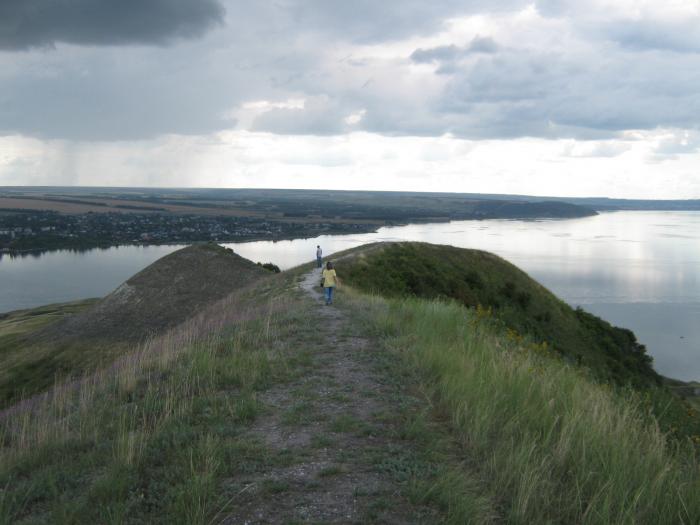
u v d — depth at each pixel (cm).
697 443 745
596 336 3712
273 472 509
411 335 1142
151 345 1323
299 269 3469
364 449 559
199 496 445
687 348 7762
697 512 438
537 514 424
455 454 549
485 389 701
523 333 2695
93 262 16262
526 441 536
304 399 738
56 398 952
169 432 621
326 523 415
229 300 3114
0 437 743
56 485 518
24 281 12938
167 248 19638
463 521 410
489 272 4097
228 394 786
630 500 452
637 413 756
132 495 472
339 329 1288
